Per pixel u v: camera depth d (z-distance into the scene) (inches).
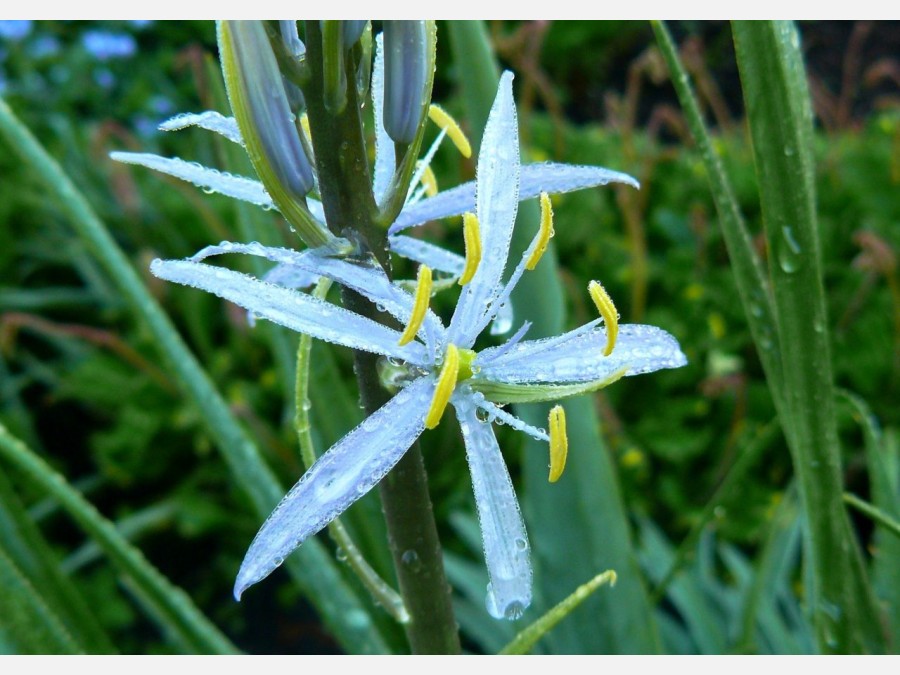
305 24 3.2
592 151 14.5
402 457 3.6
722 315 12.8
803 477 4.4
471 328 3.6
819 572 4.5
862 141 14.8
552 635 6.2
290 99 3.4
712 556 11.1
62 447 13.6
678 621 10.9
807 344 4.1
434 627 3.9
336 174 3.3
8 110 5.7
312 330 3.2
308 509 3.1
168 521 12.3
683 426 11.9
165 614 5.5
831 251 13.5
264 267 5.8
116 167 12.8
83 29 18.0
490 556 3.3
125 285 5.8
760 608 8.1
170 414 12.4
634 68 14.0
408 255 3.9
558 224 13.4
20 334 13.9
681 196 14.1
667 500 11.4
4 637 4.3
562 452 3.4
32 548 5.6
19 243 14.3
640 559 9.5
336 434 5.8
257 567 3.0
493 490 3.4
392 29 3.2
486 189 3.6
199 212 13.5
